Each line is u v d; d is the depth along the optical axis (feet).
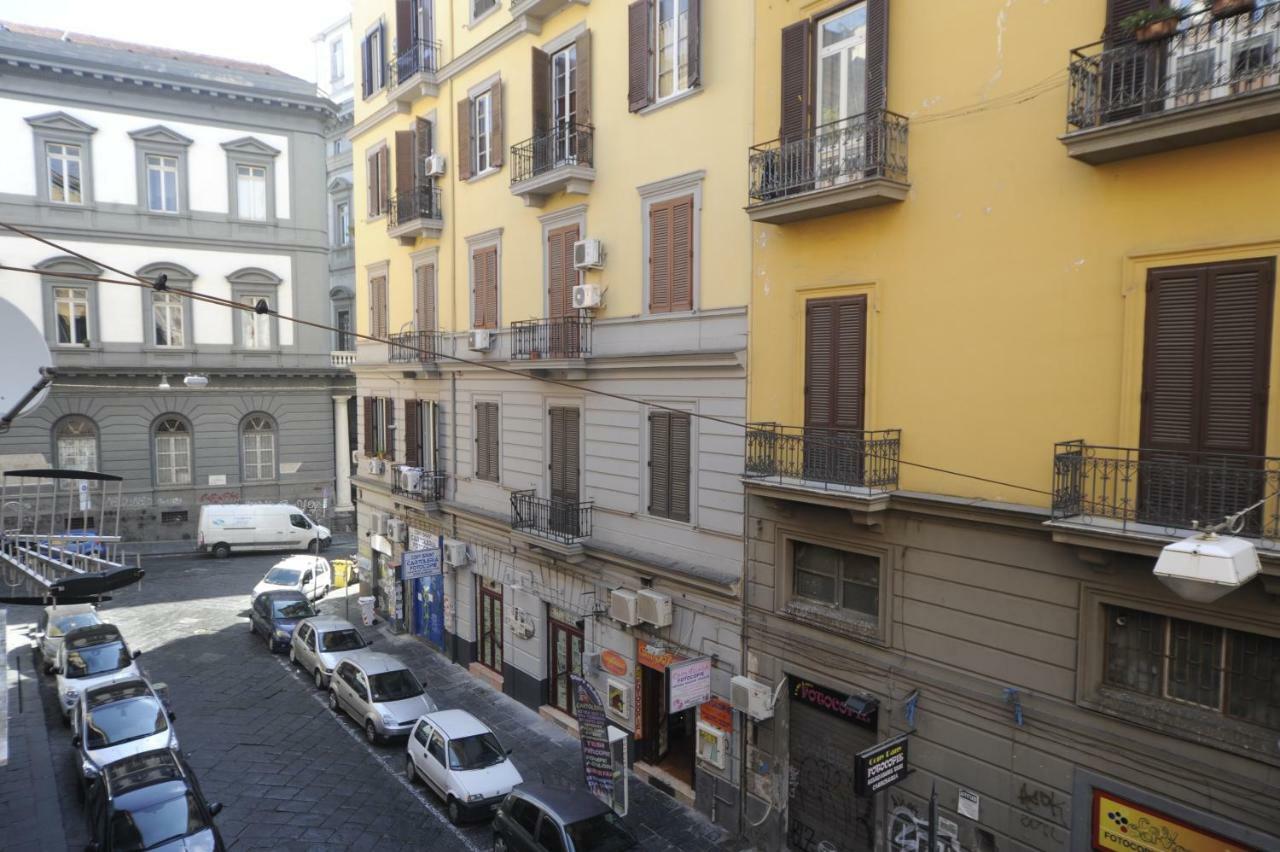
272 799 45.19
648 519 47.24
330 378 124.77
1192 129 23.98
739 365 40.70
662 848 40.81
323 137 122.52
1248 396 24.70
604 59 48.85
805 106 36.42
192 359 114.11
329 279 127.13
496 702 59.52
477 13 61.36
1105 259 27.58
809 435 37.35
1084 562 28.43
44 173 104.22
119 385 107.45
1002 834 31.12
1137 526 26.17
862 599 36.91
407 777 48.11
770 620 40.09
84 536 29.09
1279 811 24.45
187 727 55.11
